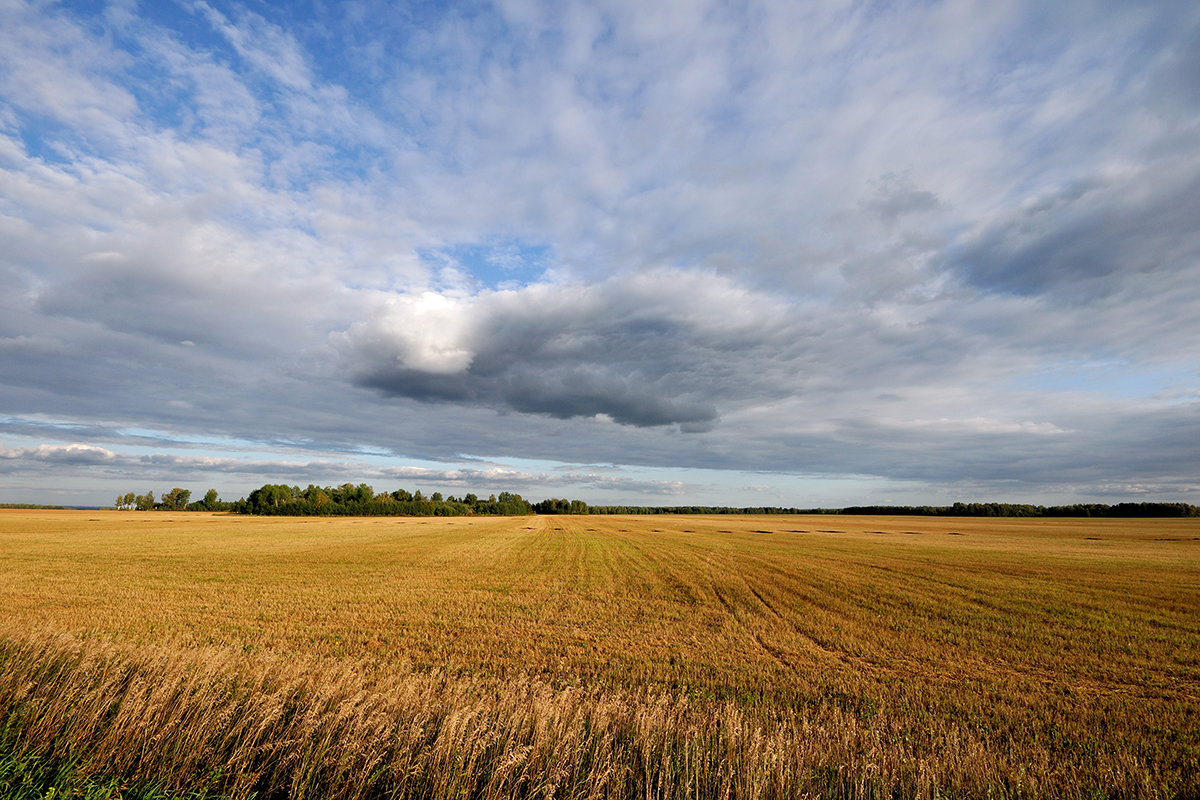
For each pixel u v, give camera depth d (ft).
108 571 86.58
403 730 18.04
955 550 149.18
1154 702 32.58
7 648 23.26
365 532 210.79
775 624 53.72
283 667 23.80
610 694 30.30
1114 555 135.64
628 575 92.53
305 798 16.15
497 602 64.64
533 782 16.57
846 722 26.43
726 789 15.92
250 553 120.47
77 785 15.78
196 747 17.34
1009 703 32.17
